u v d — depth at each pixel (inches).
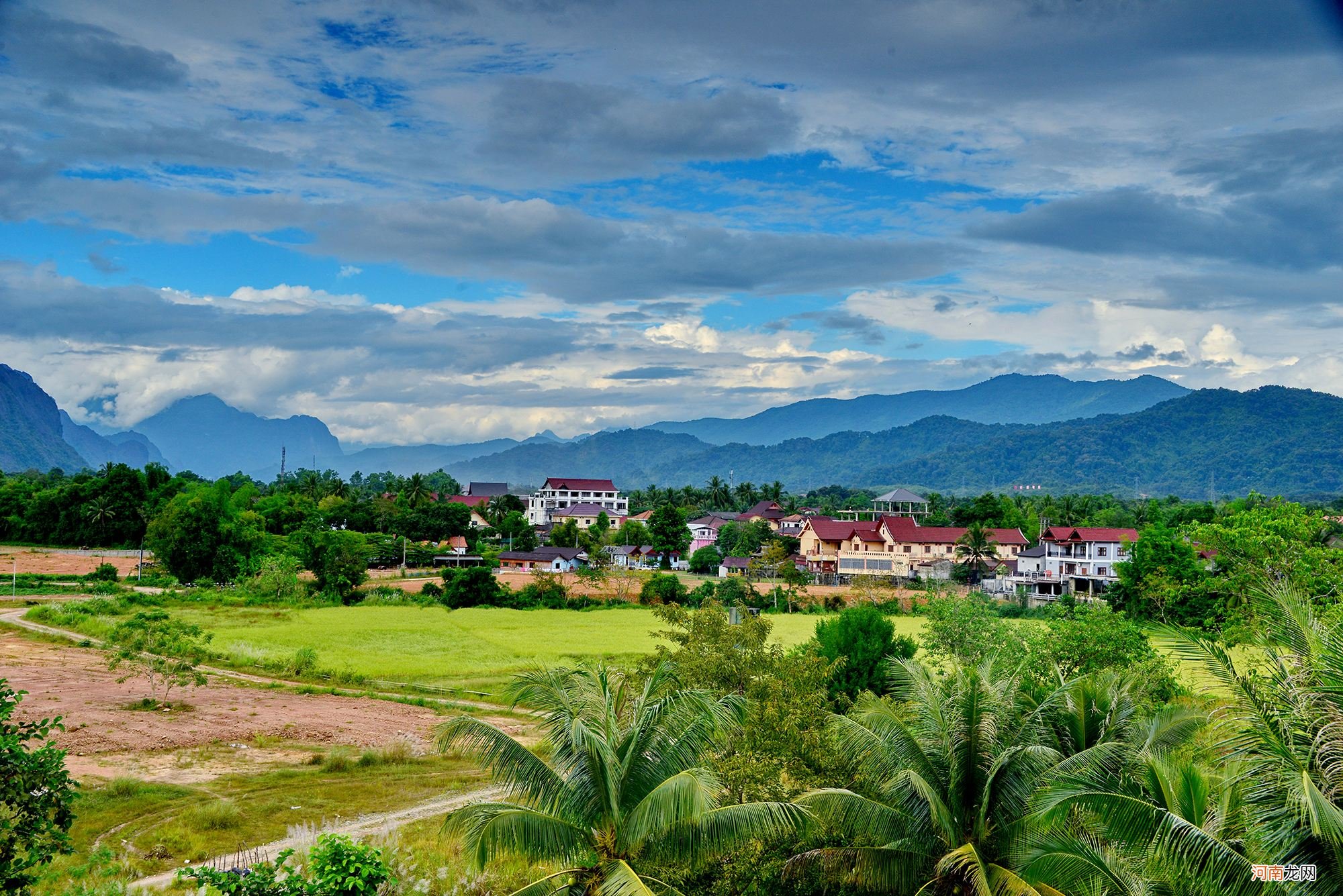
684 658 1122.7
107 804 1274.6
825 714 1067.9
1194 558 2839.6
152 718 1781.5
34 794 727.1
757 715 998.4
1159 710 1016.2
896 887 858.1
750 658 1111.6
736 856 906.7
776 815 790.5
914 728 948.6
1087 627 1610.5
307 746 1647.4
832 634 1713.8
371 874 821.9
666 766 828.6
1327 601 1825.8
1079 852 726.5
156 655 1993.1
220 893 920.3
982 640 1800.0
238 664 2388.0
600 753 802.2
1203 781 756.6
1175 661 1809.8
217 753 1576.0
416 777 1485.0
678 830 793.6
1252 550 2028.8
